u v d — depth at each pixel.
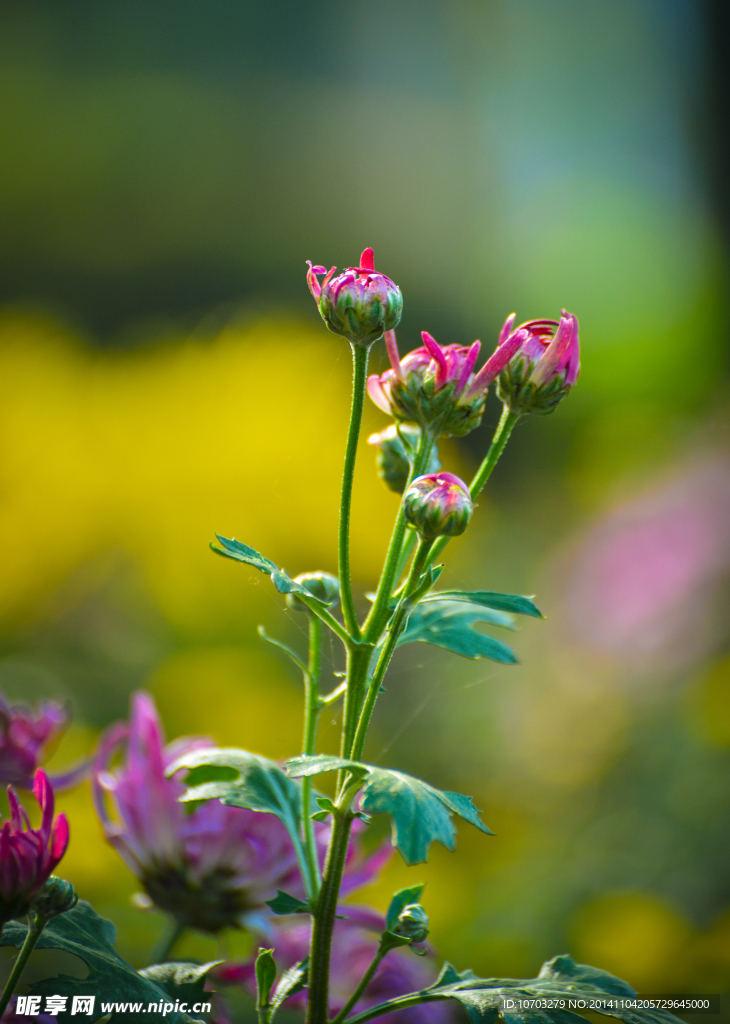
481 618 0.57
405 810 0.52
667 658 1.22
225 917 0.60
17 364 1.32
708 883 0.95
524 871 1.02
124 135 2.77
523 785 1.24
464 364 0.56
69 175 2.65
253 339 1.38
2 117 2.67
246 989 0.59
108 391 1.32
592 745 1.20
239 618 1.27
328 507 1.33
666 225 2.81
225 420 1.30
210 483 1.29
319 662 0.56
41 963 0.69
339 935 0.62
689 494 1.33
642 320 2.43
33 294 2.52
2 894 0.54
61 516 1.26
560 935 0.92
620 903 0.93
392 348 0.56
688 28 2.80
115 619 1.28
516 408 0.57
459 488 0.55
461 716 1.39
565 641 1.34
